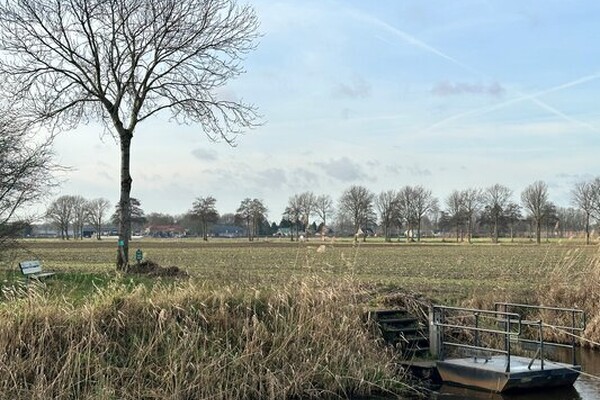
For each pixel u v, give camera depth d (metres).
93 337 11.09
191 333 11.66
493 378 12.46
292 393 11.73
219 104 23.06
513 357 14.30
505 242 93.44
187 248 67.06
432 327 14.37
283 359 12.12
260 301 13.32
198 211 113.38
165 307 12.27
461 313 16.52
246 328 12.29
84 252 56.25
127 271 20.38
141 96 22.00
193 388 10.97
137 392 10.57
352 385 12.36
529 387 12.51
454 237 116.44
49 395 10.07
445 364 13.33
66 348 10.91
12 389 10.05
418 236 105.81
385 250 62.25
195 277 17.30
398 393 12.40
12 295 12.45
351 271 16.61
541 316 17.67
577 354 16.19
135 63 21.66
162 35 21.58
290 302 13.45
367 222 101.44
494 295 19.27
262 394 11.49
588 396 12.25
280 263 35.56
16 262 18.52
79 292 14.17
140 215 107.88
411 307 15.82
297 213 100.25
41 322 11.08
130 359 11.12
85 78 21.97
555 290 18.41
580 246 20.20
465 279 27.84
